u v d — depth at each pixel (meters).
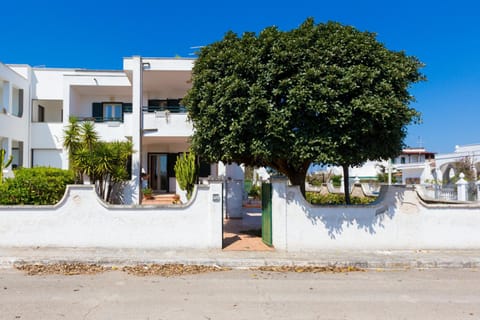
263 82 7.76
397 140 8.35
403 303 5.18
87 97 20.20
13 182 9.25
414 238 8.55
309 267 7.43
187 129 15.12
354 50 7.74
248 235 10.21
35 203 9.22
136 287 5.90
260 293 5.63
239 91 7.71
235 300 5.27
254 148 7.73
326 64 7.64
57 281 6.24
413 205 8.60
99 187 13.77
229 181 14.09
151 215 8.45
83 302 5.12
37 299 5.25
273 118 7.40
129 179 15.37
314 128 7.54
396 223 8.56
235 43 8.41
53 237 8.36
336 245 8.44
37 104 20.31
